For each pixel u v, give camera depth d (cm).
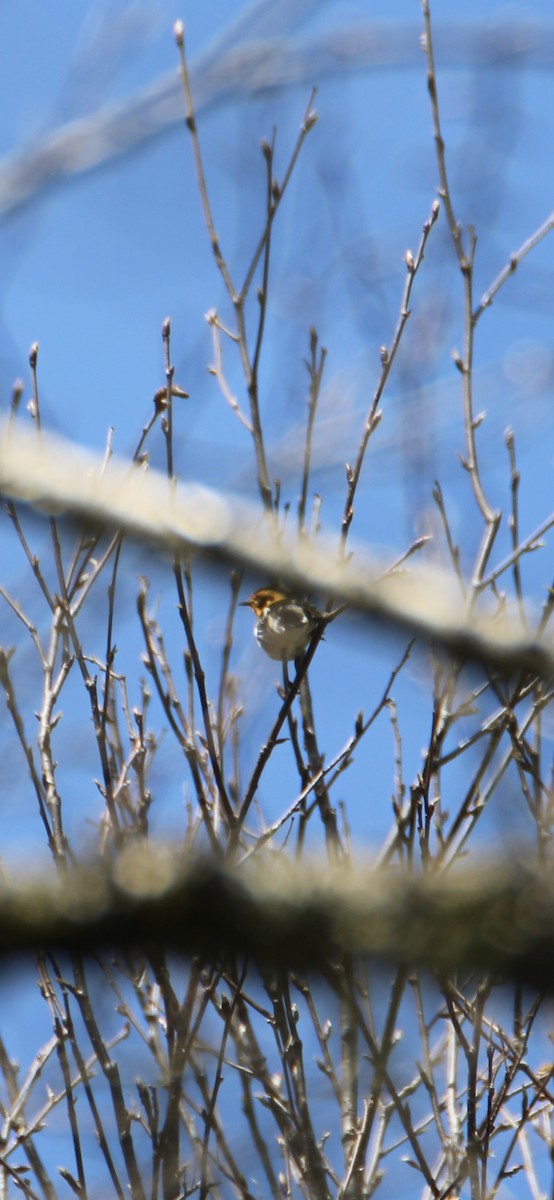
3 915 344
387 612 532
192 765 766
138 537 554
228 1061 800
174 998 774
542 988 345
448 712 784
